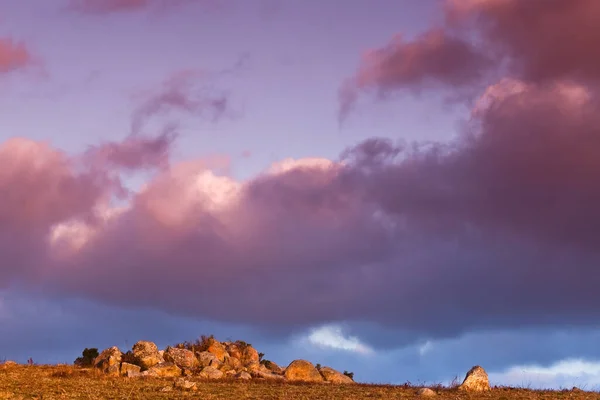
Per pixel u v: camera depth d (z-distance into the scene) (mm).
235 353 84625
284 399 50406
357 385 67125
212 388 57375
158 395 50531
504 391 62344
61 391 51562
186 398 49281
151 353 75375
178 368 70625
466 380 63844
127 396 49281
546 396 57938
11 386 54438
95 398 48031
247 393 53938
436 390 62656
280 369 84312
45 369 70125
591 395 59969
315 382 70125
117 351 75750
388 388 63594
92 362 75750
